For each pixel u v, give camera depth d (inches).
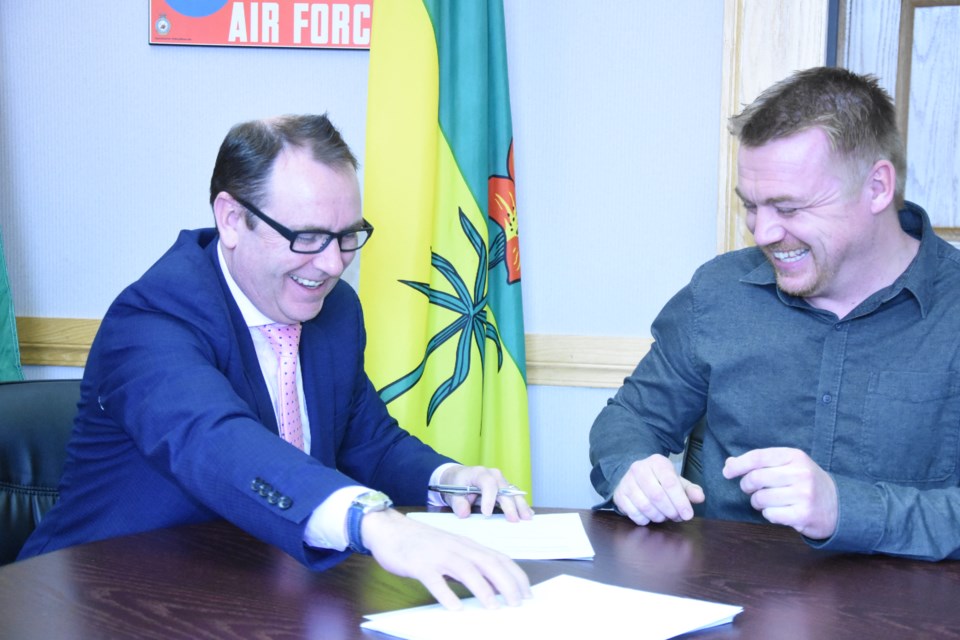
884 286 57.0
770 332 60.9
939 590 39.4
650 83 86.3
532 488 89.8
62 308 93.7
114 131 91.7
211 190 54.6
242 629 33.2
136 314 50.1
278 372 56.2
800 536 48.3
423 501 56.3
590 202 87.8
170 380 44.9
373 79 78.5
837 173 51.6
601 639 31.9
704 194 86.4
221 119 90.5
